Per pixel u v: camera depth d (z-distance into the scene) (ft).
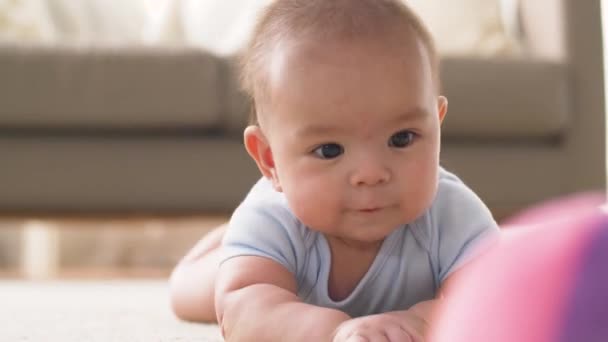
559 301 1.54
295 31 2.57
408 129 2.47
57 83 6.23
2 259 9.43
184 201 6.39
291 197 2.57
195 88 6.31
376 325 2.21
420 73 2.50
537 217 1.87
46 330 3.60
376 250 2.83
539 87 6.64
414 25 2.59
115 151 6.33
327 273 2.83
